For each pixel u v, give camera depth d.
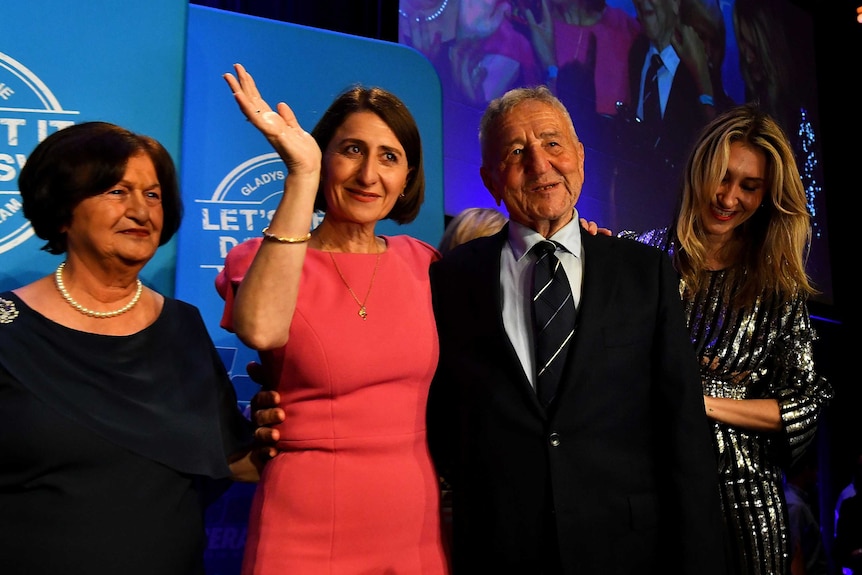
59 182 1.37
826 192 6.19
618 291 1.58
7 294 1.39
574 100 4.41
